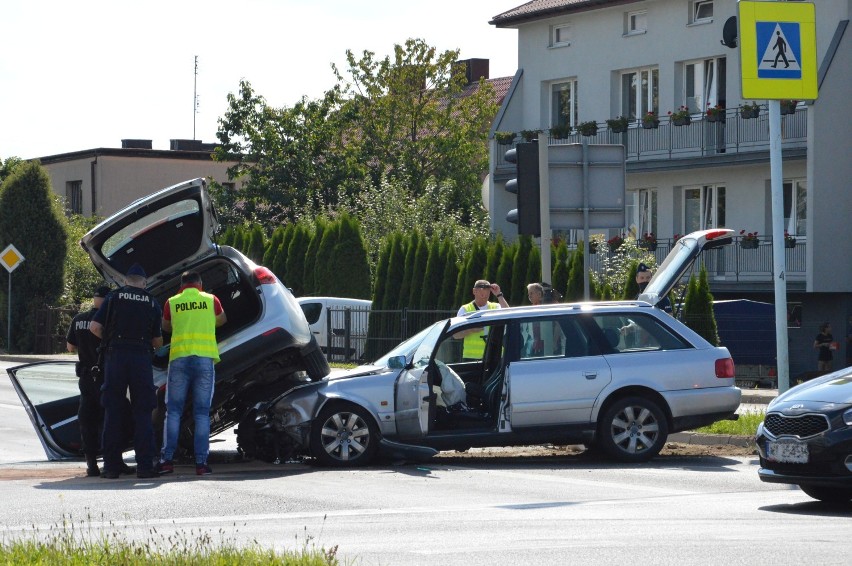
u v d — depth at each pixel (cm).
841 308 7894
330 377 3356
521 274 6788
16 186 9531
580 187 3741
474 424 3244
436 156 13500
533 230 3697
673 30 8675
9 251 9169
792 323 8162
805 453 2400
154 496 2667
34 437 4156
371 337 7269
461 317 3275
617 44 9056
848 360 7825
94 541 2042
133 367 2977
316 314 7619
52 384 6328
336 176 12181
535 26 9650
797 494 2688
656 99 8869
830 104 7781
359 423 3262
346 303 7681
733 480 2933
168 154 14700
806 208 7962
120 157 14488
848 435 2356
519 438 3231
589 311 3316
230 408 3600
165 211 3250
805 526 2188
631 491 2739
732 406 3316
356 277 8512
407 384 3206
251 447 3409
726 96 8419
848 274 7875
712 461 3338
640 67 8931
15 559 1759
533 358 3262
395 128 13525
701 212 8744
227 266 3547
